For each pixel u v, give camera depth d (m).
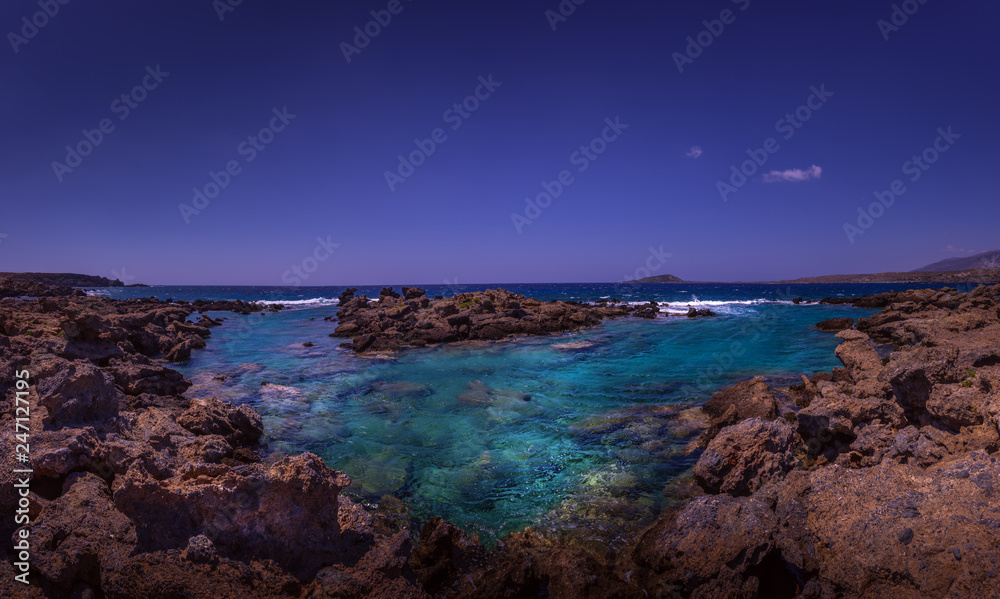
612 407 15.14
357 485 9.70
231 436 11.57
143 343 26.44
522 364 23.22
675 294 110.25
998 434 7.00
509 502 8.93
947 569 5.06
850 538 5.99
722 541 6.36
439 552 7.00
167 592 5.12
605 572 6.57
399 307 38.59
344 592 5.57
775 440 8.94
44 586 5.38
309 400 16.39
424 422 13.88
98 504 6.31
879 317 32.22
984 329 16.70
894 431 9.08
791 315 48.22
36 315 26.02
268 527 5.86
